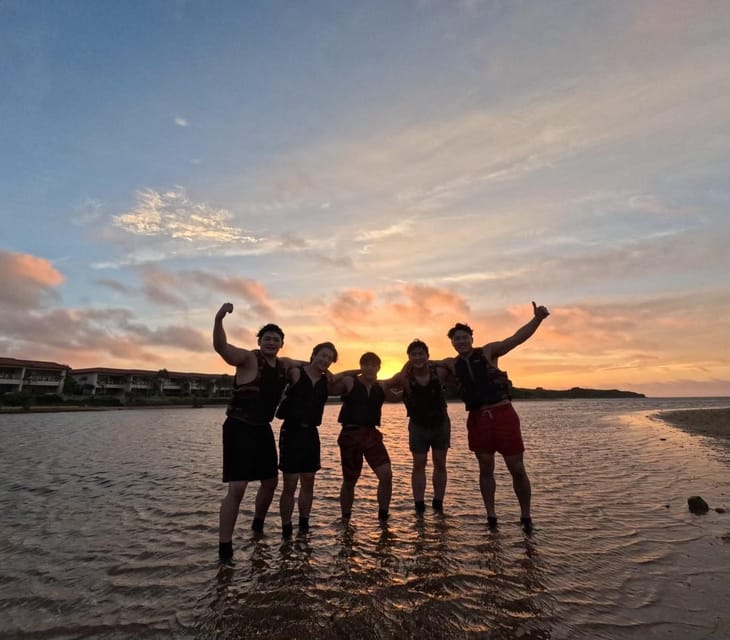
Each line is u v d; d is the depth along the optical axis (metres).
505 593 3.66
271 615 3.34
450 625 3.17
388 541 4.95
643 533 5.18
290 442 5.34
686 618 3.25
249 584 3.89
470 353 5.78
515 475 5.43
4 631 3.18
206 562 4.43
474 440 5.62
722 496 7.01
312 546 4.84
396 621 3.23
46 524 5.83
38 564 4.44
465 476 8.88
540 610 3.38
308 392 5.40
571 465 10.28
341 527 5.52
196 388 111.88
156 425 30.59
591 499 6.86
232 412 4.95
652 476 8.80
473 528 5.41
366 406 5.95
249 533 5.36
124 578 4.08
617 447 14.08
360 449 5.87
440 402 6.21
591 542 4.88
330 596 3.63
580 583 3.85
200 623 3.25
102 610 3.47
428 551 4.61
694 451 12.91
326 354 5.52
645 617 3.27
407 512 6.18
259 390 4.97
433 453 6.34
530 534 5.16
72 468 10.59
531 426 25.70
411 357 6.11
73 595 3.74
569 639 2.98
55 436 20.72
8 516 6.24
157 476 9.38
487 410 5.52
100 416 49.28
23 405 63.94
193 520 5.98
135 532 5.46
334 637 3.03
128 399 86.50
